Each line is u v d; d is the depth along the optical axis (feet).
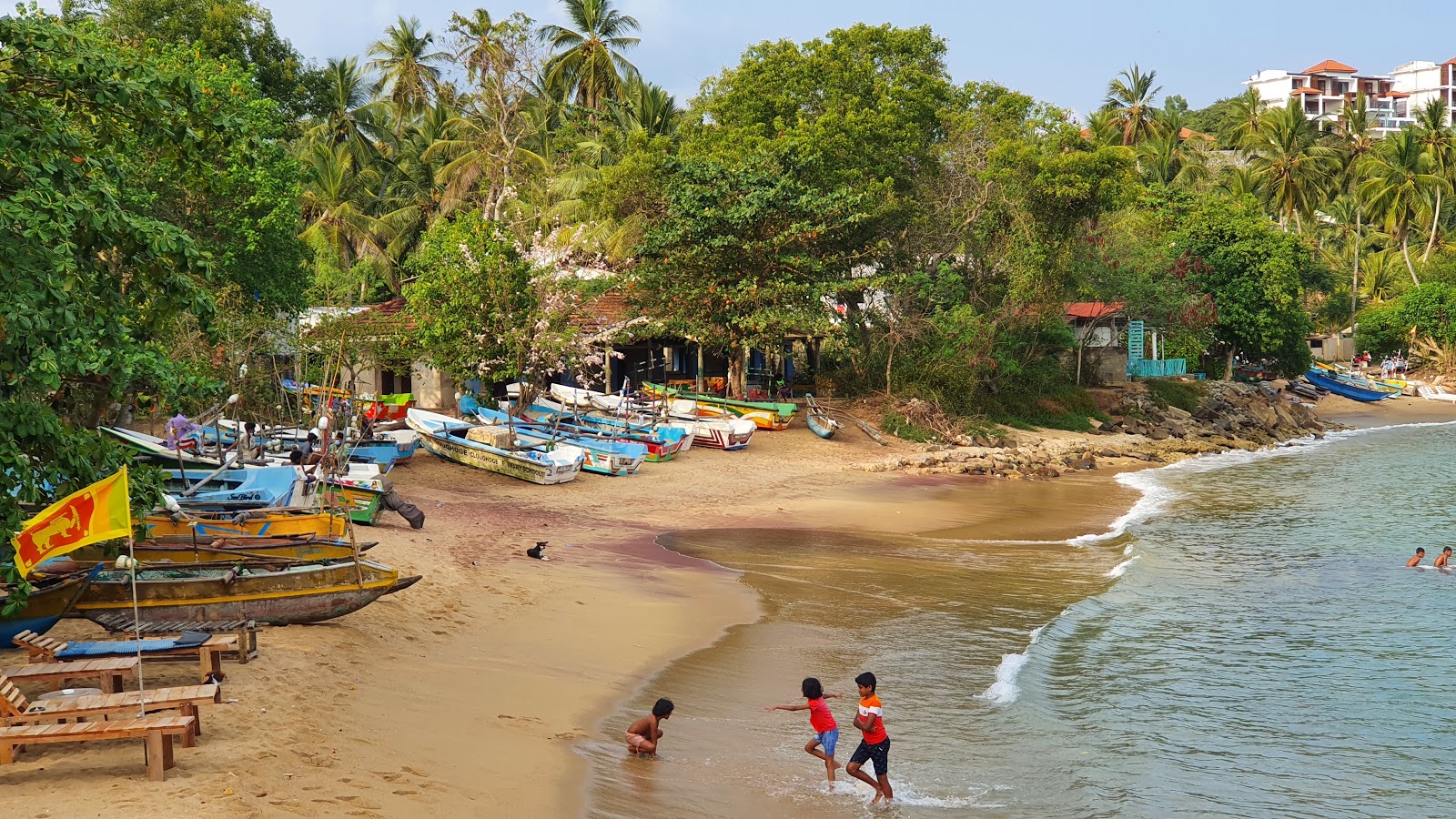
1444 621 61.36
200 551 46.91
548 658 48.98
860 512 98.68
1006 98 169.58
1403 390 263.90
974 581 69.92
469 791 32.32
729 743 40.37
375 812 29.50
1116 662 52.70
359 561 47.09
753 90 159.22
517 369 108.99
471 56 170.30
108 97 36.55
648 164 152.15
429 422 109.91
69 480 35.04
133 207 74.95
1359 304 306.35
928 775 38.01
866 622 59.21
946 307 159.43
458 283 106.73
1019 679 49.06
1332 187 310.86
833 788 36.50
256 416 99.19
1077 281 173.06
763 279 139.03
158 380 39.52
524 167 191.83
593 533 82.74
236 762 31.27
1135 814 35.14
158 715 30.63
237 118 39.78
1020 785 37.24
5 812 26.94
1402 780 38.63
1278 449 172.35
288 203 99.60
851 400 156.04
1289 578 72.74
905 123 152.66
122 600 41.65
